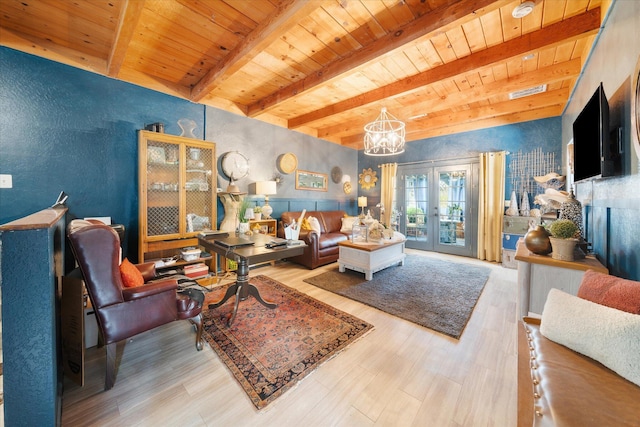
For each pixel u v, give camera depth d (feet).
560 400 2.70
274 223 14.85
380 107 13.91
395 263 13.44
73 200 8.81
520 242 7.93
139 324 5.27
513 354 6.05
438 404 4.60
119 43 7.34
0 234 3.22
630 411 2.50
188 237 10.71
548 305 3.96
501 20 7.13
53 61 8.38
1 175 7.59
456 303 8.89
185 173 10.62
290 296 9.58
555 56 9.05
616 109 5.36
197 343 6.28
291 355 6.01
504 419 4.26
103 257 4.85
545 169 14.25
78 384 5.00
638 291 3.37
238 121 13.71
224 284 10.89
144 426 4.15
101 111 9.36
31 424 3.43
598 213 6.93
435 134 18.37
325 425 4.18
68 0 6.55
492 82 11.03
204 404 4.62
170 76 10.74
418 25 7.04
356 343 6.52
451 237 17.75
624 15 5.03
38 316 3.43
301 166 17.62
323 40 8.08
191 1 6.52
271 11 6.86
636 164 4.46
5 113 7.61
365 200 20.97
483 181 15.85
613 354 3.00
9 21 7.37
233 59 8.54
